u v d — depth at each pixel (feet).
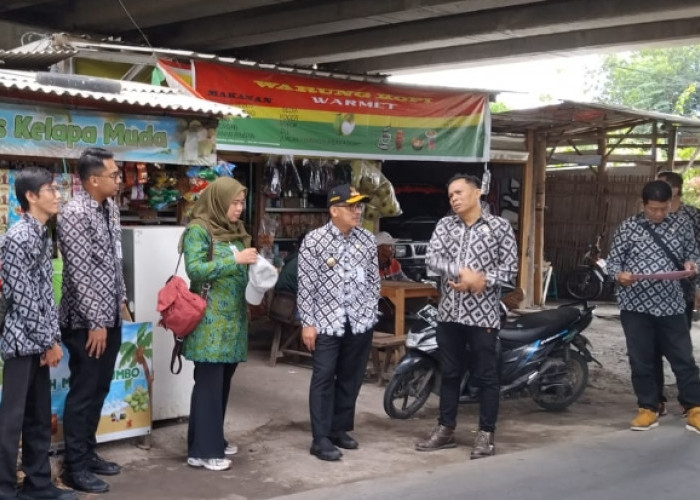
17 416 12.93
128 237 17.08
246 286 15.61
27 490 13.56
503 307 19.80
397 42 32.68
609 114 35.09
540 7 28.30
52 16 32.81
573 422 20.26
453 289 16.94
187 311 14.75
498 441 18.43
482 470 15.84
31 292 12.75
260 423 19.31
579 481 15.24
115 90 16.26
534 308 40.29
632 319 19.04
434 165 41.86
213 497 14.26
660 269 18.58
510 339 20.25
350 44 34.32
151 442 17.11
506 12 29.22
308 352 25.35
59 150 15.92
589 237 45.29
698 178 49.80
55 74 15.76
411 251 35.55
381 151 28.86
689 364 18.79
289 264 25.40
